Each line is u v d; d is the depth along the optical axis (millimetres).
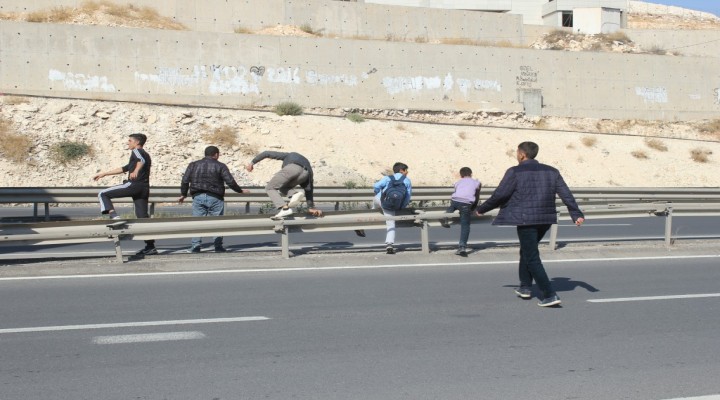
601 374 8703
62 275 14125
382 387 8109
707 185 48875
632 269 16078
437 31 61938
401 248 17797
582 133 52781
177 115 43094
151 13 52375
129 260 15094
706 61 61156
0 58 43188
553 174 12141
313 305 12031
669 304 12641
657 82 59719
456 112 53562
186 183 16812
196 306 11805
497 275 14969
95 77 45000
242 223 15438
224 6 54344
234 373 8508
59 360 8906
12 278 13742
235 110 45938
